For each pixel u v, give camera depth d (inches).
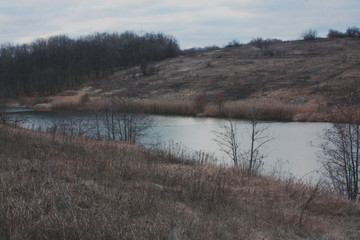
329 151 549.3
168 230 196.1
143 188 271.4
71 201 219.9
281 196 317.7
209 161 515.2
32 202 205.6
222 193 287.0
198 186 286.2
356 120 524.1
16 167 285.0
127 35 4239.7
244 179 379.6
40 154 360.5
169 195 269.3
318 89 1571.1
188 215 228.7
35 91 2775.6
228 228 217.0
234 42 3769.7
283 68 2144.4
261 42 3257.9
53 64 3339.1
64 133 580.4
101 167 324.8
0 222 178.5
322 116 1170.6
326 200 317.7
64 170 299.0
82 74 3211.1
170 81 2268.7
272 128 1029.8
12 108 1802.4
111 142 553.6
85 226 181.2
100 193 247.4
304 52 2662.4
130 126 797.9
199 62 2861.7
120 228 185.9
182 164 456.1
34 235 171.5
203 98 1487.5
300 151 716.7
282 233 225.0
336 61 2153.1
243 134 936.3
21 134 479.8
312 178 523.5
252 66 2365.9
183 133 971.9
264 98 1582.2
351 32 3405.5
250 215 249.4
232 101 1589.6
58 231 175.5
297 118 1197.1
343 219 272.2
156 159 460.8
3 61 3115.2
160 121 1244.5
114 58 3442.4
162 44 3919.8
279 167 590.9
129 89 2070.6
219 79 2121.1
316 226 242.7
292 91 1620.3
